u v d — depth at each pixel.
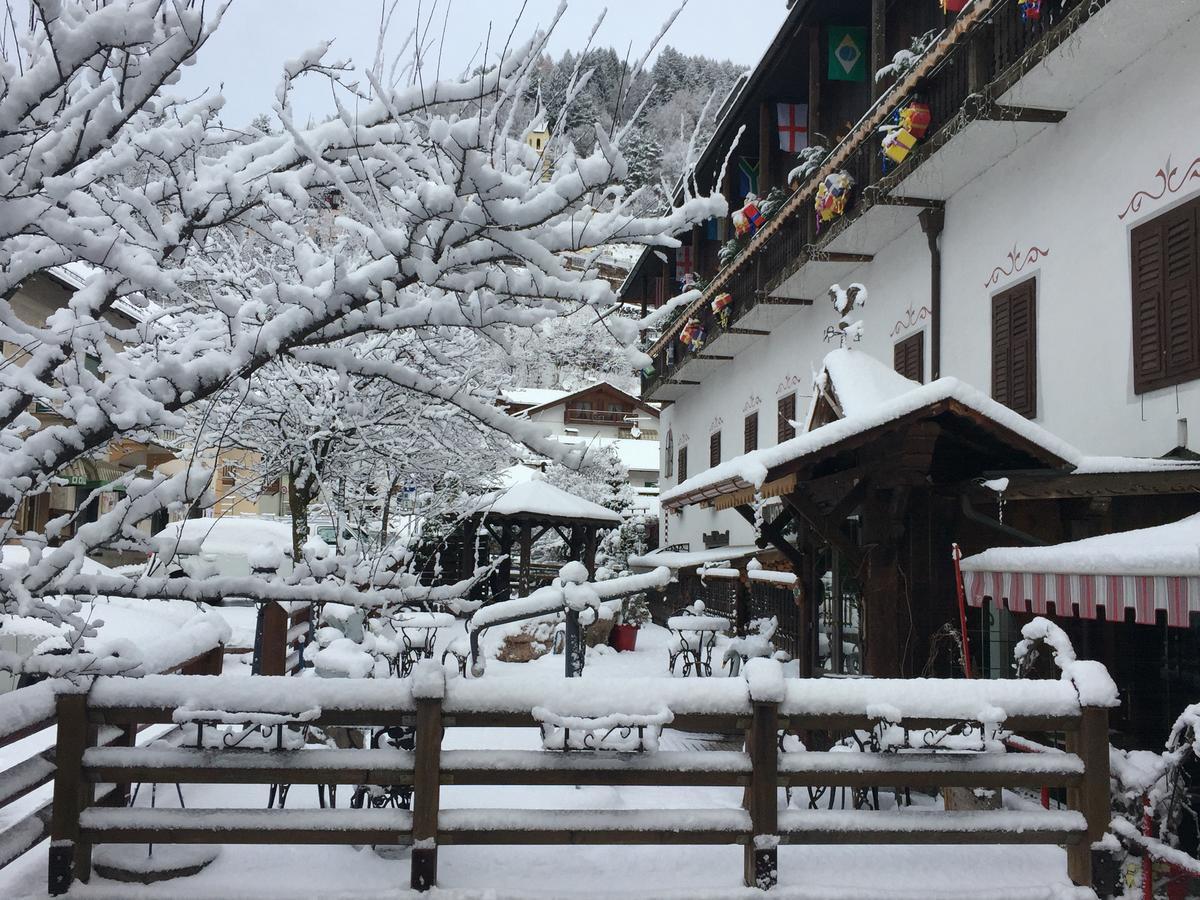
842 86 15.92
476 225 3.24
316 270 3.65
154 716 4.00
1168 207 7.91
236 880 4.09
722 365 22.22
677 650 12.05
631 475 43.66
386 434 10.19
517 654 13.74
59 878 3.89
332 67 3.36
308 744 5.56
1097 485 6.52
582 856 4.42
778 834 4.13
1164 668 6.49
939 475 7.75
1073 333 9.12
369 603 3.89
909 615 7.11
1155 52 8.16
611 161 3.16
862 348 14.23
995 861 4.55
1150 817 4.50
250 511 19.78
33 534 3.46
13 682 8.00
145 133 3.44
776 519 9.35
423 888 3.96
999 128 9.62
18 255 3.37
